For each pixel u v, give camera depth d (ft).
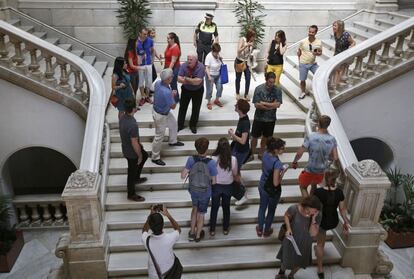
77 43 32.09
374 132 26.14
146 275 18.02
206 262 18.26
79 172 16.79
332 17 34.53
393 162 27.43
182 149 22.57
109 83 27.89
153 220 13.85
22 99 22.77
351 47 25.81
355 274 18.67
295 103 27.73
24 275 20.81
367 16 34.30
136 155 18.79
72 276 17.34
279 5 33.37
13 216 24.67
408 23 23.84
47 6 30.81
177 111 25.80
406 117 25.94
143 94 26.16
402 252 23.11
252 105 26.89
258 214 19.22
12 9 30.40
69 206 16.11
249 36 25.77
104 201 19.83
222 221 20.10
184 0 31.76
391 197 26.71
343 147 19.95
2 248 21.25
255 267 18.61
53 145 24.08
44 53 21.95
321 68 24.31
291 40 34.88
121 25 32.01
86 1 30.99
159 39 32.96
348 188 18.28
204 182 17.16
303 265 16.48
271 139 17.40
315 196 15.44
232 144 19.69
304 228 15.89
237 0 32.50
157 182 21.11
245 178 21.89
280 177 17.58
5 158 24.04
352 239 17.92
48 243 23.54
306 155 23.53
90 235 16.87
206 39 27.96
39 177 30.35
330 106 22.27
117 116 24.16
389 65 24.68
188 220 19.75
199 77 21.85
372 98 25.17
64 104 22.82
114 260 18.25
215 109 26.18
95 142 19.45
